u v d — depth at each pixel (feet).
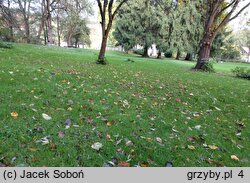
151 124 18.86
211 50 127.95
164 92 30.53
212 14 67.15
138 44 126.52
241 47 281.54
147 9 116.37
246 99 32.96
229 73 69.87
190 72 59.16
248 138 19.11
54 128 15.72
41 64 39.91
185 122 20.58
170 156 14.33
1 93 21.08
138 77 39.50
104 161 12.96
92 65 48.52
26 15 136.56
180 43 113.50
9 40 102.63
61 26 184.14
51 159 12.47
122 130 16.87
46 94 22.40
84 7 133.39
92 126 16.97
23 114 17.29
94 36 275.39
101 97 23.99
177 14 109.60
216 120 22.52
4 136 13.96
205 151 15.60
